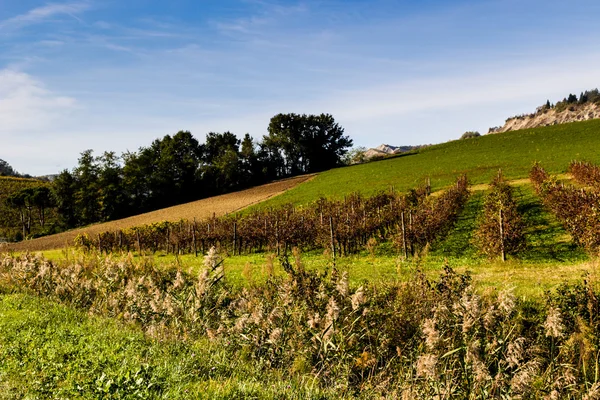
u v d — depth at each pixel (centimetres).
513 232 2233
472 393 729
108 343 1012
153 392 675
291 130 13400
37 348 976
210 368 859
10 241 8819
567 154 6369
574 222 2266
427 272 1902
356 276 1928
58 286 1738
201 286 1237
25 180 13888
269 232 3725
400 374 855
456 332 905
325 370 906
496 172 5809
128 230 5019
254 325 1052
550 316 840
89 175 10106
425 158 9369
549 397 721
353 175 8556
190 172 10769
